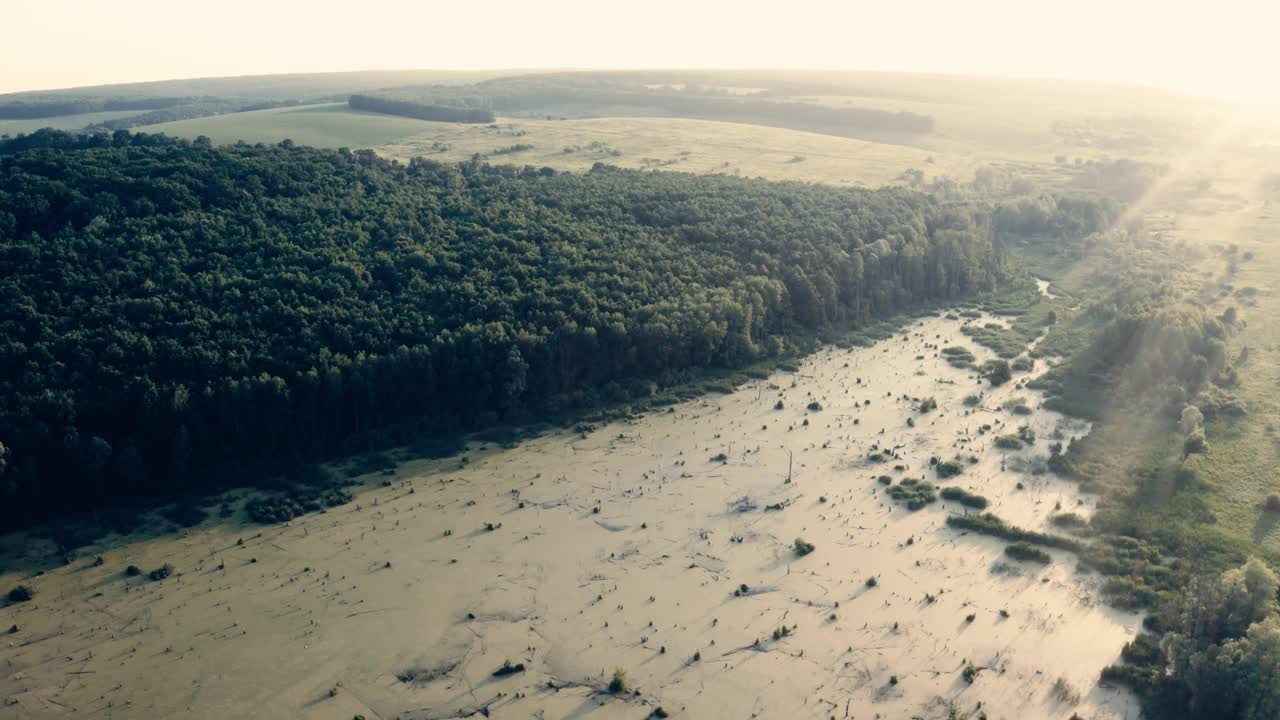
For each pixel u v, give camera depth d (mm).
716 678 109500
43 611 119188
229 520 142875
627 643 115688
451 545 136875
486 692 106812
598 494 152750
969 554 136000
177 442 147375
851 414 186750
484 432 174625
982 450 170500
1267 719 95000
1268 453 163125
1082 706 104375
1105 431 175375
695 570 131625
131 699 104375
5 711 101938
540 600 124062
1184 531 138750
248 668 109750
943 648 114875
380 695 106000
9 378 148625
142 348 156250
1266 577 108000
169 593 123812
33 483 138000
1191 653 103875
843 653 114000
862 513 147875
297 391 160000
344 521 143000
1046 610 122312
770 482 157875
